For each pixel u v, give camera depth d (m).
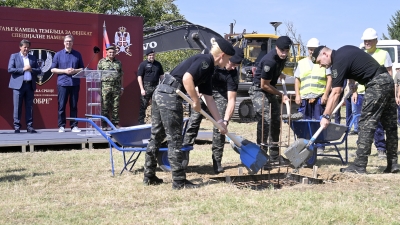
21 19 11.29
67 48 10.72
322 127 6.45
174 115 5.58
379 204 4.96
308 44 8.95
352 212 4.65
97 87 10.59
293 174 6.69
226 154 8.95
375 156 8.65
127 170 7.13
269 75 7.20
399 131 13.64
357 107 10.92
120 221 4.42
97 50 11.62
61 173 6.88
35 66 10.80
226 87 7.01
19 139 9.42
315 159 7.65
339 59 6.47
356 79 6.73
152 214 4.66
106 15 12.09
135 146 6.69
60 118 10.83
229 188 5.71
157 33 15.22
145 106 12.58
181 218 4.50
